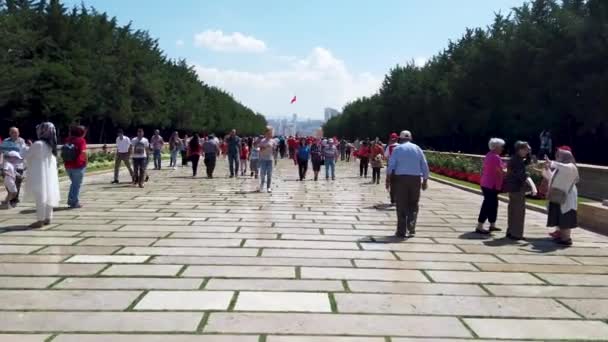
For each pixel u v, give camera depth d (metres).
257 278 6.37
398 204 9.39
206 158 21.88
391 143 15.52
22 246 7.93
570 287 6.36
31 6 42.78
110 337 4.50
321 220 11.02
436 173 28.53
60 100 37.59
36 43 37.38
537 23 34.81
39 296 5.55
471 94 41.28
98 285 5.97
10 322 4.81
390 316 5.16
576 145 33.72
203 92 77.75
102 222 10.22
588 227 11.02
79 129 12.17
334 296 5.74
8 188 12.02
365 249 8.21
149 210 11.97
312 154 22.19
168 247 7.98
